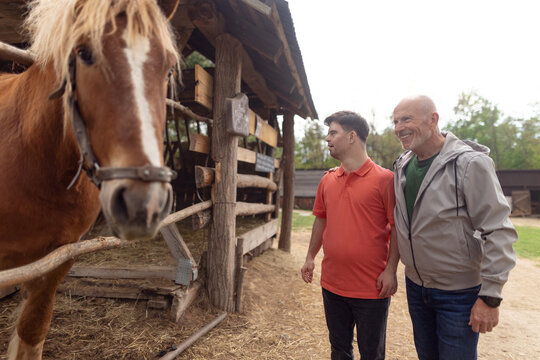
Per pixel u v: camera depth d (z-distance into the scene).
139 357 2.42
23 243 1.50
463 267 1.56
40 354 1.88
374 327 1.82
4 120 1.49
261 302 3.77
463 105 36.88
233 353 2.66
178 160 7.45
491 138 35.00
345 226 1.88
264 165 5.07
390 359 2.80
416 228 1.66
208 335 2.88
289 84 4.47
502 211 1.44
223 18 3.39
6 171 1.38
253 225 5.80
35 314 1.76
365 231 1.83
